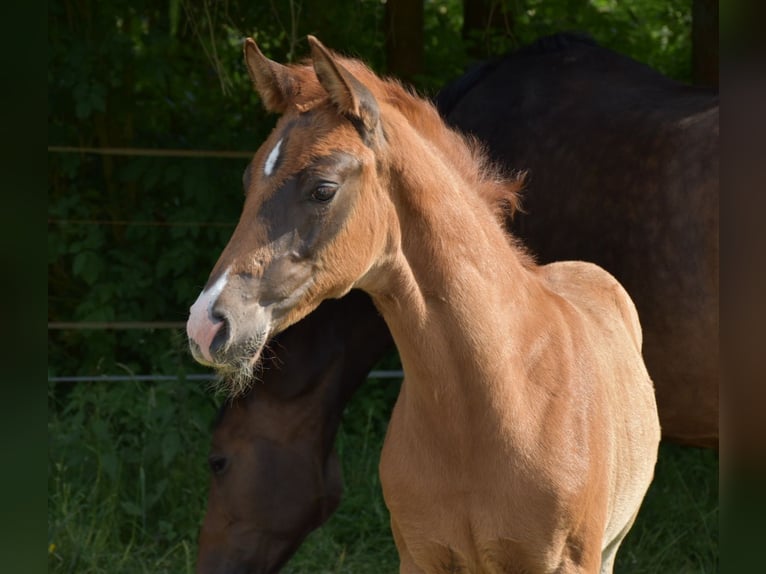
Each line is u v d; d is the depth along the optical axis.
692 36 7.30
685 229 4.69
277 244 2.92
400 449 3.41
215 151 7.06
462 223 3.28
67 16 6.90
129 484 5.90
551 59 5.68
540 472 3.26
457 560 3.41
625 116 5.14
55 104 7.16
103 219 7.43
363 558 5.55
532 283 3.54
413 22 7.44
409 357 3.29
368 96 3.03
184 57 7.54
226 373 2.97
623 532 4.18
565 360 3.43
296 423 4.96
